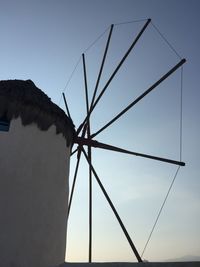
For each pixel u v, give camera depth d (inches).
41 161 353.4
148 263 271.1
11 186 323.0
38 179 345.7
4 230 309.1
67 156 403.2
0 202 313.4
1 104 340.2
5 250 305.3
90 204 551.2
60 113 389.4
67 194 396.5
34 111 356.2
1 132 333.7
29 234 324.5
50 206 352.5
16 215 319.3
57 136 381.1
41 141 358.6
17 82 373.7
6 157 327.6
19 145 338.6
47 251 338.3
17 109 345.4
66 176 394.0
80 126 508.1
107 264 287.6
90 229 539.2
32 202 334.3
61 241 366.6
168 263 264.8
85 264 302.8
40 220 337.7
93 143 503.2
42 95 382.6
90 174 547.8
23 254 315.6
